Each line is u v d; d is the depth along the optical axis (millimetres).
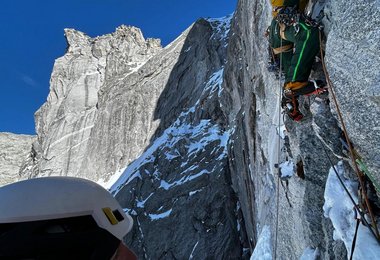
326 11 4270
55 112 48500
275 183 8656
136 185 27453
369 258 3279
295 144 5859
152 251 23094
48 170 41969
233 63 19906
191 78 34531
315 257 5203
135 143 36219
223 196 22906
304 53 4375
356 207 3613
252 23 11609
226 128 26969
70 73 50469
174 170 26891
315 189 5152
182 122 31172
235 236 21375
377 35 3129
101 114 42000
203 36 36344
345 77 3678
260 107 10250
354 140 3666
